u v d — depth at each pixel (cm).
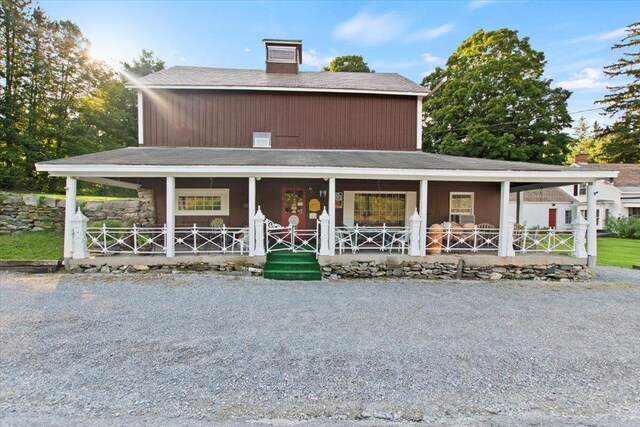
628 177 2914
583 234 895
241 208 1112
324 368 386
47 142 1833
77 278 778
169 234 840
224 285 741
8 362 388
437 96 2441
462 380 370
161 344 440
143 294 661
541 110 2058
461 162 973
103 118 2141
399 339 472
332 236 857
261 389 342
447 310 608
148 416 298
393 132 1245
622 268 1121
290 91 1192
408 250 910
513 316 584
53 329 485
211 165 805
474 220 1138
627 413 320
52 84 1898
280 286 749
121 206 1241
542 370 397
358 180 1131
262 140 1190
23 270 823
